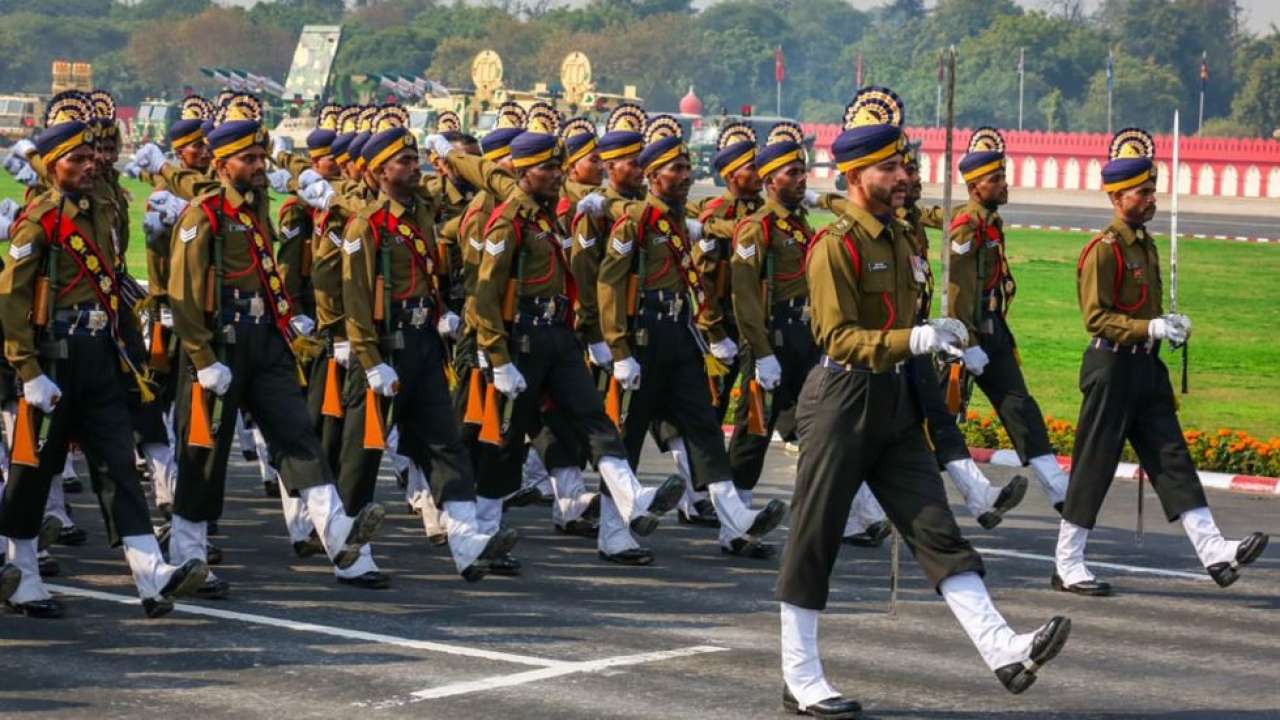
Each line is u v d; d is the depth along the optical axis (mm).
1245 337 38094
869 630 14477
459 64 188500
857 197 12023
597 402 16828
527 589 15867
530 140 16391
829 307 11844
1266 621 14977
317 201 16609
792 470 22312
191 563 14047
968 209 18234
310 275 18234
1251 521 19359
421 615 14812
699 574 16547
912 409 11969
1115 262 15734
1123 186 15773
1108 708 12375
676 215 17156
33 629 14203
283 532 18234
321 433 17406
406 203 16219
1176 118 16141
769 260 17344
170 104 99812
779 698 12469
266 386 15336
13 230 14078
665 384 17203
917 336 11453
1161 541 18141
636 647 13820
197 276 14922
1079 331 38250
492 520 17328
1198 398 29797
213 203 15086
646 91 199125
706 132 97000
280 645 13789
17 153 17516
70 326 14195
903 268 12062
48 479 14383
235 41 194375
